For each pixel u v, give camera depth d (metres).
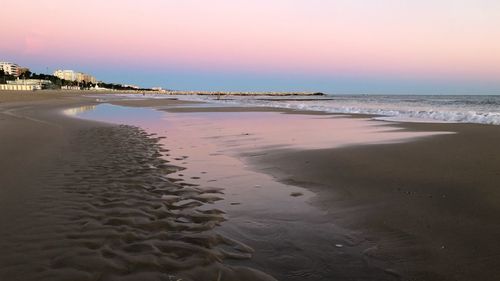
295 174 7.74
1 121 19.14
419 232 4.51
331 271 3.66
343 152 9.97
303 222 5.00
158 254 3.89
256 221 5.04
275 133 15.36
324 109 36.66
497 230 4.46
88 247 4.01
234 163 9.02
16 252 3.86
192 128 17.72
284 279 3.49
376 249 4.14
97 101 61.66
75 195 5.97
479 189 6.05
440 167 7.76
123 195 6.04
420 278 3.51
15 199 5.67
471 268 3.64
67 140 12.48
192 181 7.20
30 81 152.12
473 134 13.44
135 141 12.64
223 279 3.44
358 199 5.90
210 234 4.51
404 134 14.16
